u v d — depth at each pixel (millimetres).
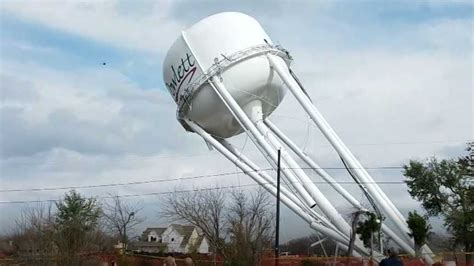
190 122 38812
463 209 42125
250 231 57594
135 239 94500
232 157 37688
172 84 39312
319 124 34812
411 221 33000
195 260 53938
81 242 44938
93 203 62031
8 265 41844
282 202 35906
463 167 43125
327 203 33938
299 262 33875
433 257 32781
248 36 37125
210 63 36656
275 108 38656
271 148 35094
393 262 18688
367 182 33875
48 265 41812
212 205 98250
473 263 32844
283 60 37656
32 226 45594
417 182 43562
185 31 38531
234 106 35594
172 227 110125
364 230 33250
